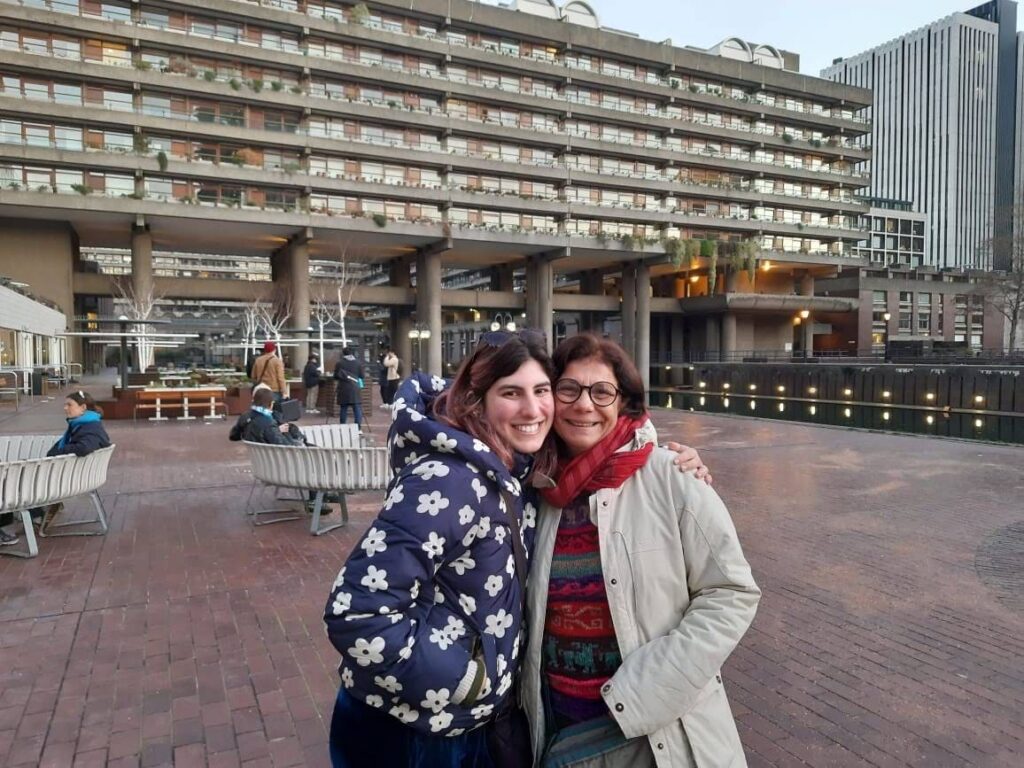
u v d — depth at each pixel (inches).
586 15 2260.1
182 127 1601.9
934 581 202.2
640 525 61.2
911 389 1064.8
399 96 1889.8
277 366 569.6
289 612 171.8
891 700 131.7
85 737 115.5
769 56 2596.0
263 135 1686.8
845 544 241.9
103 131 1555.1
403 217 1907.0
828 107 2568.9
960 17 6043.3
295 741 115.3
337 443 315.6
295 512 277.4
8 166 1486.2
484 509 55.2
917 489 342.0
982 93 6156.5
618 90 2183.8
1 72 1477.6
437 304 2041.1
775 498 320.5
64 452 235.0
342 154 1802.4
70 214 1553.9
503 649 56.4
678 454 64.6
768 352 2315.5
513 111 2046.0
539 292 2213.3
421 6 1884.8
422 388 69.9
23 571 202.5
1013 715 126.1
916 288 2886.3
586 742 60.2
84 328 1814.7
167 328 2197.3
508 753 60.2
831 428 645.9
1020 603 184.1
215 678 137.2
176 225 1691.7
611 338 66.4
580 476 61.7
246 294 1861.5
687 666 56.9
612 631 61.1
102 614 169.9
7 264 1588.3
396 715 54.0
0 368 753.0
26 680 135.5
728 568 59.4
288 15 1712.6
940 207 6146.7
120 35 1545.3
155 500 302.0
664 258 2241.6
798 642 158.9
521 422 60.6
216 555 220.1
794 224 2463.1
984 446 508.1
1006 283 1953.7
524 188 2069.4
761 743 116.4
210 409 692.1
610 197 2201.0
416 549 52.0
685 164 2283.5
